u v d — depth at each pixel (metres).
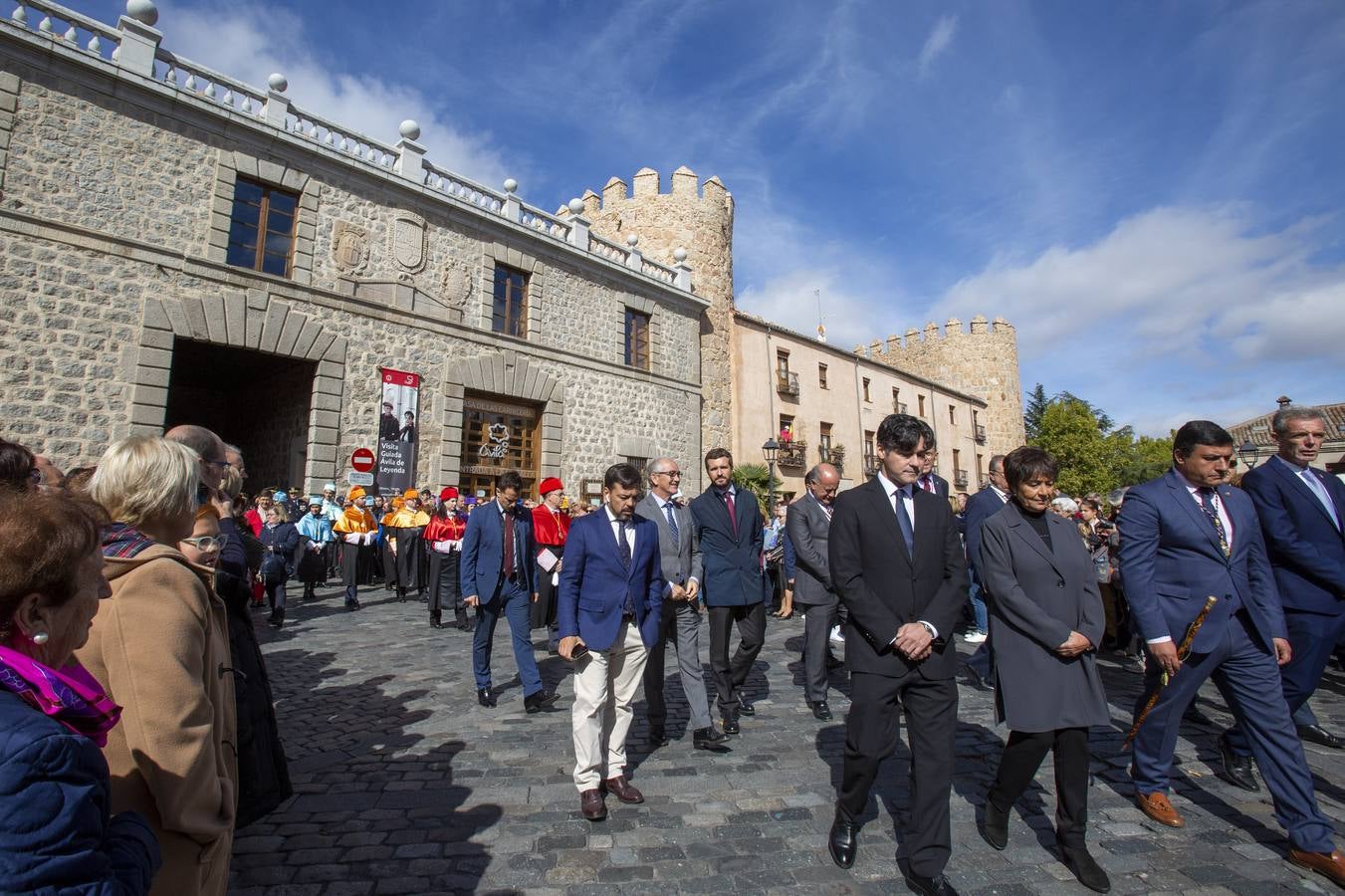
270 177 13.56
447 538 9.42
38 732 1.12
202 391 18.88
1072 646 3.03
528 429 18.25
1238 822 3.56
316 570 11.98
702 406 23.62
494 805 3.70
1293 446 4.35
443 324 16.09
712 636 5.17
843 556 3.18
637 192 25.16
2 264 10.54
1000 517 3.38
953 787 4.02
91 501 1.71
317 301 14.01
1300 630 4.18
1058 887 2.91
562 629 3.79
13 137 10.75
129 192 11.84
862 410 31.14
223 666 2.14
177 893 1.57
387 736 4.87
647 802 3.77
